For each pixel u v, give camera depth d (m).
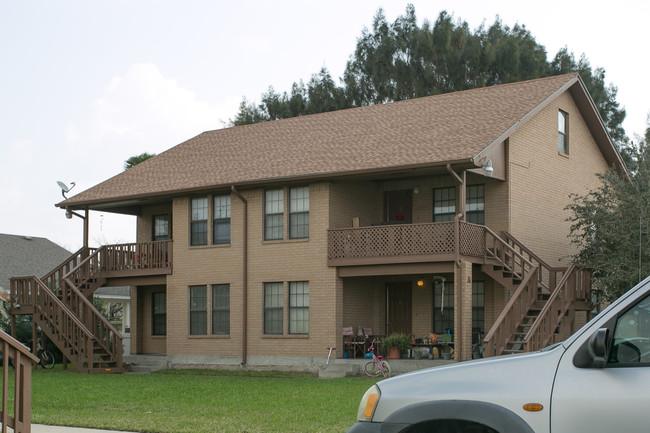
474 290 26.00
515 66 44.34
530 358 5.50
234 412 14.75
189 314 28.78
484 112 26.81
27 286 28.28
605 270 23.52
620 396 5.09
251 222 27.52
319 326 25.73
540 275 24.44
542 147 27.44
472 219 26.08
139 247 29.97
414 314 26.95
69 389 19.72
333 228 25.92
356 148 26.83
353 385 20.75
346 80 48.72
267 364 26.70
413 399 5.62
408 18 48.12
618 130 46.81
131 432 12.01
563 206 28.36
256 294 27.19
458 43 46.19
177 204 29.25
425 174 24.83
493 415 5.36
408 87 46.91
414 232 24.06
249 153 30.19
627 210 23.80
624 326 5.29
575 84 28.89
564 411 5.20
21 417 9.80
